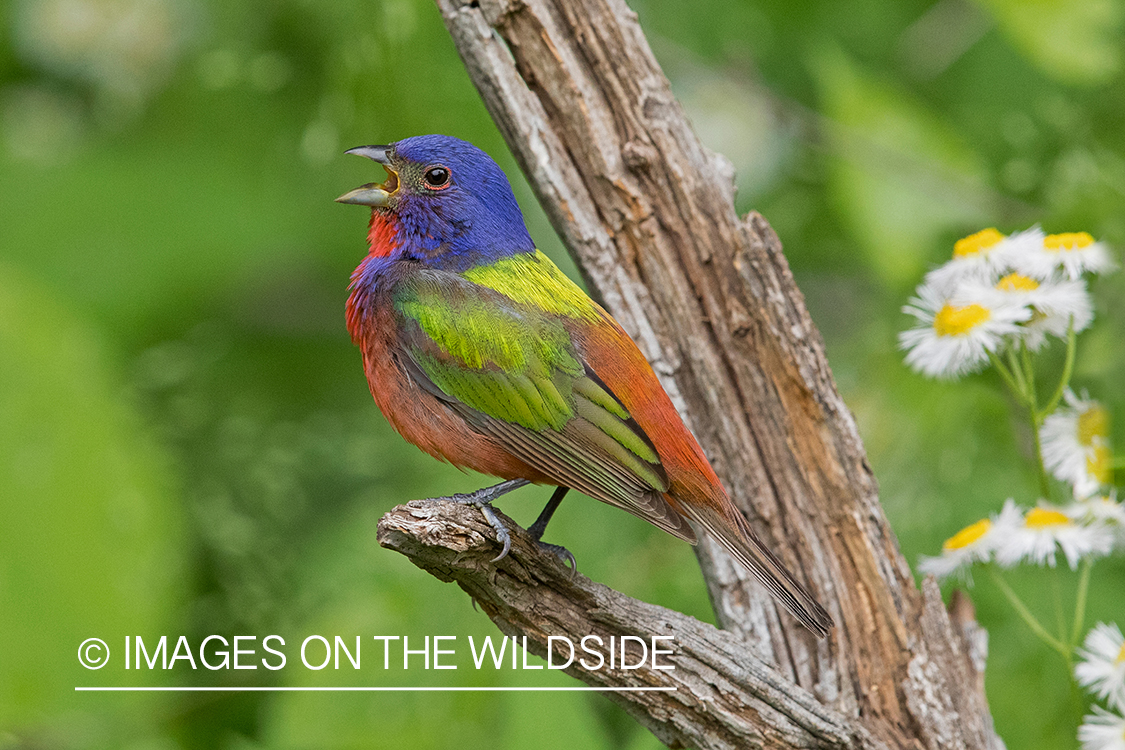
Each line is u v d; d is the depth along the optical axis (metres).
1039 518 8.66
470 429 9.41
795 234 14.47
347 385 13.15
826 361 9.23
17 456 9.50
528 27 9.38
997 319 8.65
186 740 11.23
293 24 12.80
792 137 14.06
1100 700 8.94
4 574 9.43
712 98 14.50
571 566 8.95
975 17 14.81
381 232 10.30
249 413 12.63
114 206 12.17
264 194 12.52
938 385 12.23
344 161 12.38
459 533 7.77
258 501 12.20
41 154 12.38
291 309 13.27
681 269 9.33
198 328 12.53
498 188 10.08
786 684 8.43
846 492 9.09
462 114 12.05
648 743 9.58
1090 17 11.70
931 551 11.68
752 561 8.59
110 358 11.53
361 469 12.52
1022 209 13.17
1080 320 8.84
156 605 9.65
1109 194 11.93
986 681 10.76
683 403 9.36
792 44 15.40
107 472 9.62
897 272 13.06
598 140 9.38
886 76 15.09
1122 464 8.73
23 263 11.90
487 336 9.27
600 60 9.41
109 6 12.77
